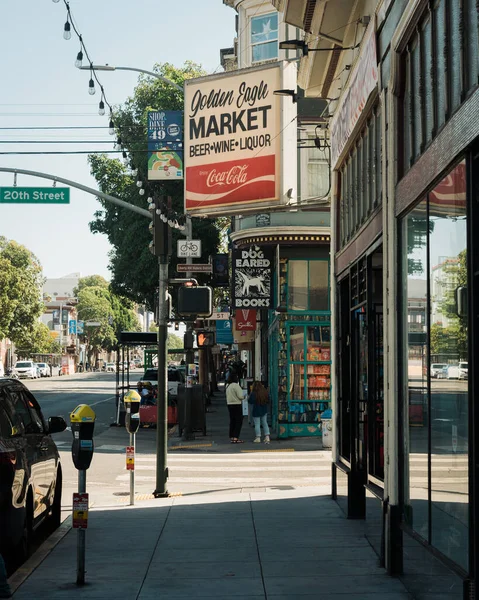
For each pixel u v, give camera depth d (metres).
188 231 24.08
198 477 17.33
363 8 12.59
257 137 19.08
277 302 24.94
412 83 8.15
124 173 40.25
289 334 24.78
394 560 8.53
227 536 10.64
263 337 32.25
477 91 5.66
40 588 8.15
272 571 8.78
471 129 5.80
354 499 11.80
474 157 5.89
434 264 7.14
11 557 9.16
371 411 10.76
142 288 39.41
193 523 11.60
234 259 25.20
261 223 24.62
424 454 7.48
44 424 11.04
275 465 19.11
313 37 14.25
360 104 10.70
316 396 24.84
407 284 8.29
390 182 8.80
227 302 44.69
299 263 25.05
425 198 7.49
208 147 19.77
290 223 24.39
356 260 11.51
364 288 11.09
